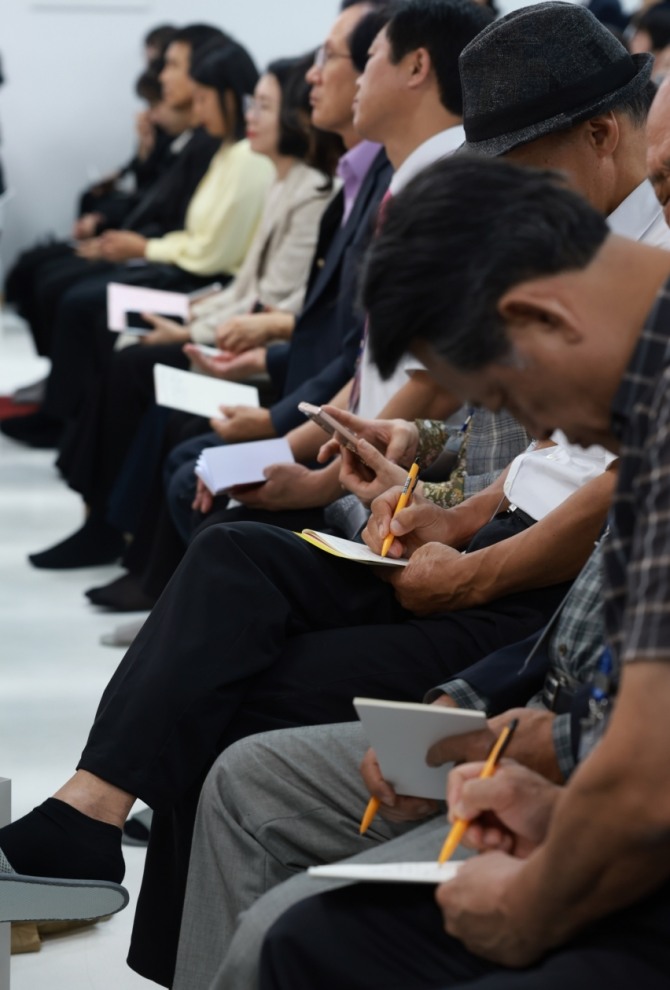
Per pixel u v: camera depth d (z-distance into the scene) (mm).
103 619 4438
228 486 3055
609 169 2438
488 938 1464
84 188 10188
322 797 2000
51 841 2080
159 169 8125
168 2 9914
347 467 2740
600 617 1869
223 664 2141
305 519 3107
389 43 3201
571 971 1387
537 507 2387
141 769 2104
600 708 1679
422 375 2998
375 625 2295
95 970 2512
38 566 4988
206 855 2016
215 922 1993
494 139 2430
